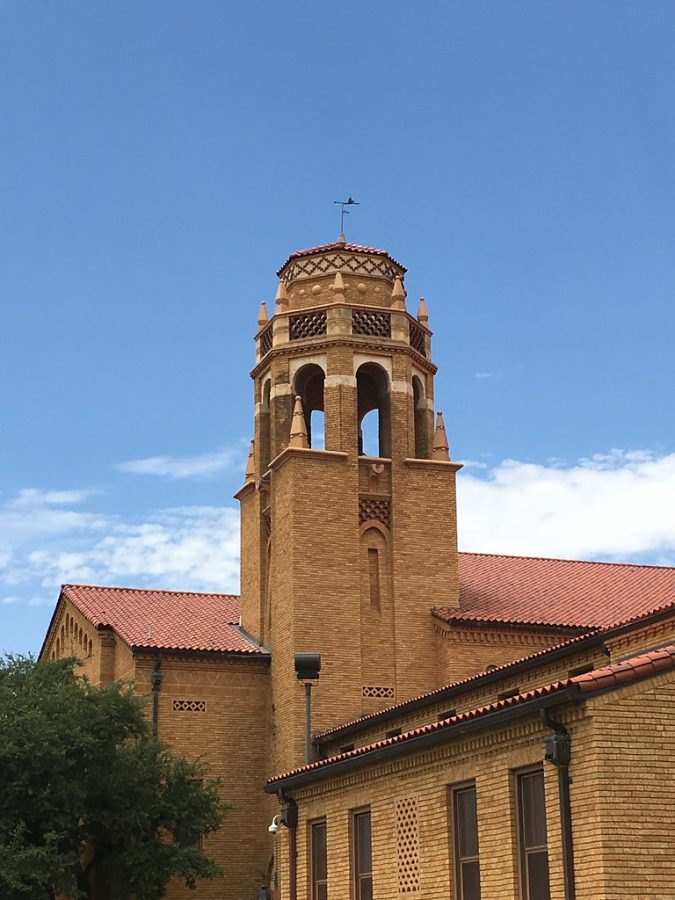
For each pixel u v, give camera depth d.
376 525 43.75
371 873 27.59
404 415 44.78
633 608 43.50
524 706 21.75
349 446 43.91
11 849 34.19
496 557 49.00
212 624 46.00
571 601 44.56
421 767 25.77
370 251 46.44
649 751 20.58
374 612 42.88
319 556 42.53
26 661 39.16
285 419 45.00
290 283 46.44
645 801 20.34
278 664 42.62
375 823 27.28
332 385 44.38
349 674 41.75
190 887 37.94
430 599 43.38
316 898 29.98
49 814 35.62
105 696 37.41
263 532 45.47
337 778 29.05
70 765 35.69
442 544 44.09
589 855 20.23
